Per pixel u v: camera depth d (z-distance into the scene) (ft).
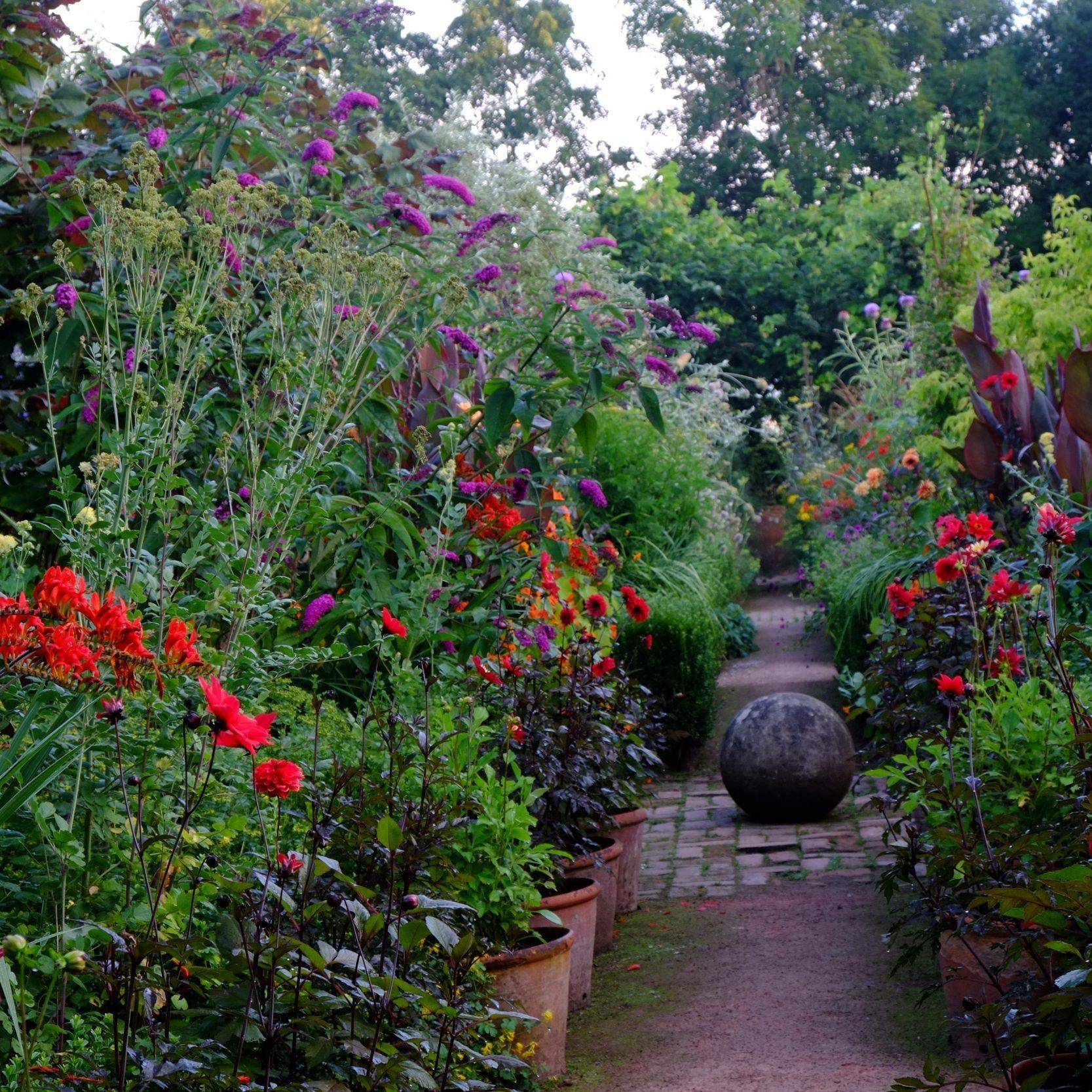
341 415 12.97
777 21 90.02
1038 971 9.45
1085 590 19.39
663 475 35.60
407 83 78.74
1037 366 28.96
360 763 10.13
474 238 16.85
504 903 11.43
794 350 67.41
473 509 15.56
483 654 14.83
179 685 8.13
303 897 7.22
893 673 15.79
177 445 10.02
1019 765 12.33
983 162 87.92
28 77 15.67
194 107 14.92
